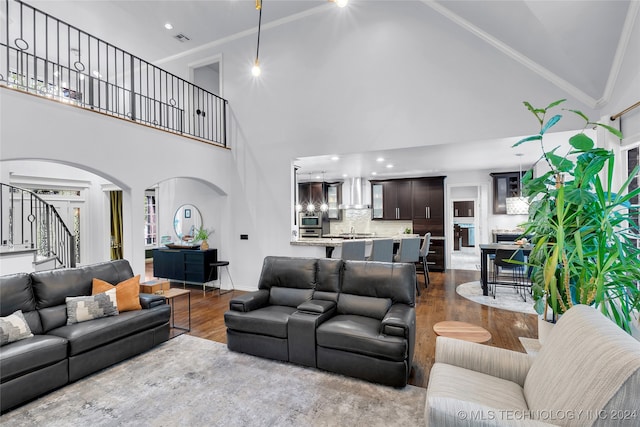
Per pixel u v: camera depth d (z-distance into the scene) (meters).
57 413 2.13
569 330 1.48
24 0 4.82
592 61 2.99
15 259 4.09
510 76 3.86
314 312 2.87
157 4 4.98
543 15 2.79
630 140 2.81
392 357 2.38
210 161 5.36
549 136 3.85
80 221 7.17
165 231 6.71
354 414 2.10
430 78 4.28
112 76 7.61
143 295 3.36
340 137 4.86
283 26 5.32
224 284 5.81
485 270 5.13
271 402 2.24
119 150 3.93
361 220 8.53
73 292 3.03
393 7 4.50
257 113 5.55
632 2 2.46
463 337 2.22
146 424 2.02
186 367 2.78
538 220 2.50
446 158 5.43
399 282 2.98
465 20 4.02
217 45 5.97
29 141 3.07
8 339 2.35
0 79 2.92
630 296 2.22
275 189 5.37
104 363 2.70
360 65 4.72
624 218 2.20
